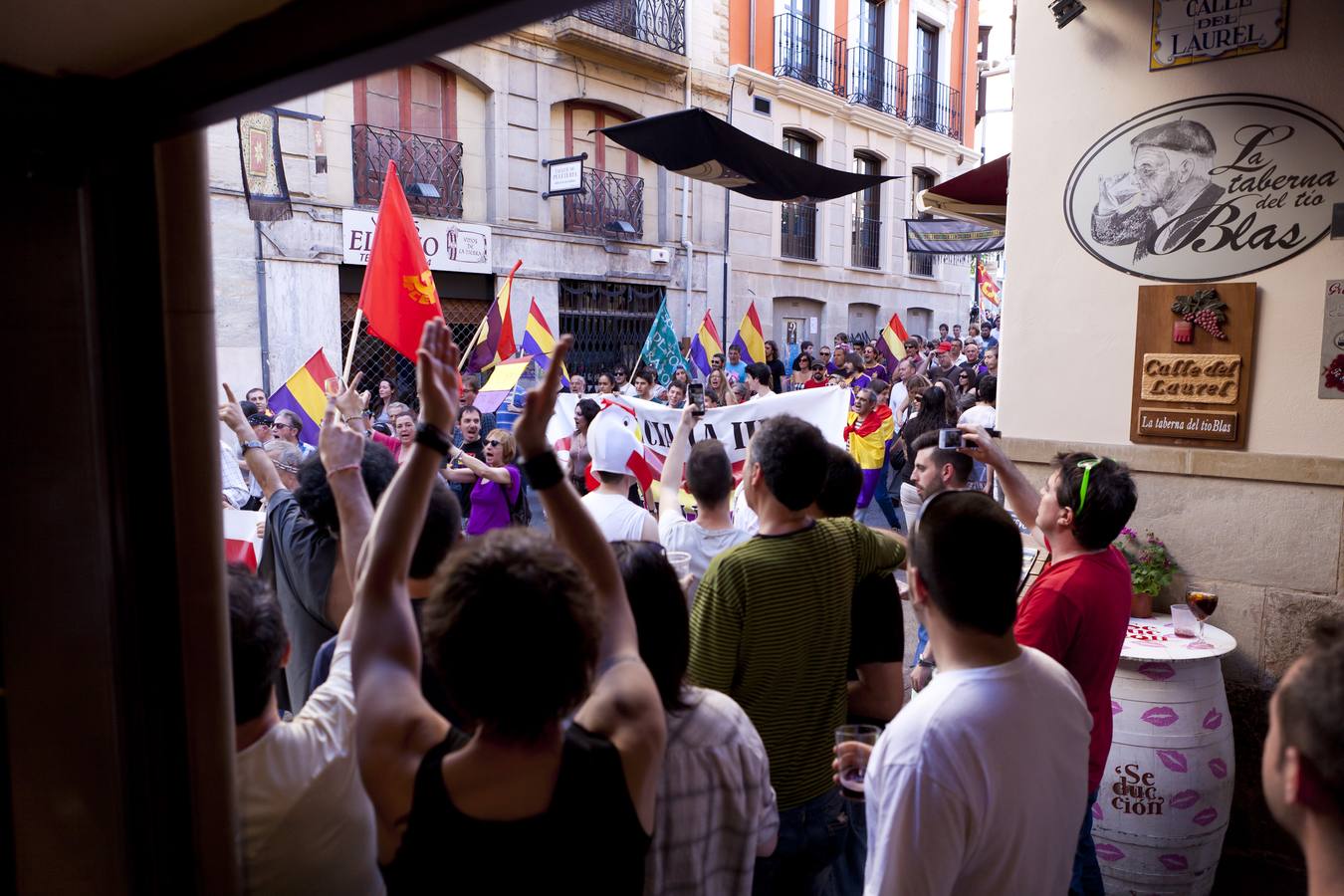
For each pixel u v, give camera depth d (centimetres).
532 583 108
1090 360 380
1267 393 342
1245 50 336
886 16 2041
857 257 2103
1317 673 89
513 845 108
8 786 140
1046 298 390
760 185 710
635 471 516
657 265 1606
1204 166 349
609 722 122
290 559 255
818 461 220
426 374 141
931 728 148
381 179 1228
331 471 188
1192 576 361
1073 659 241
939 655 164
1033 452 394
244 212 1070
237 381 1079
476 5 81
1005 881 150
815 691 221
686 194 1650
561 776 111
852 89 1962
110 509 129
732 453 531
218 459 139
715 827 159
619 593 141
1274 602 344
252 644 151
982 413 735
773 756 218
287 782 154
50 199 125
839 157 1952
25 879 141
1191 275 355
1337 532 331
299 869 154
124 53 111
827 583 221
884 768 152
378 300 496
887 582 240
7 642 137
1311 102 325
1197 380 355
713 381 1001
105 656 132
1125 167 366
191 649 136
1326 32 320
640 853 117
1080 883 262
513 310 1376
